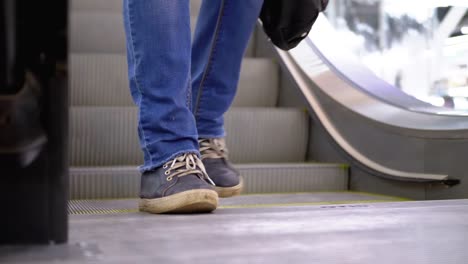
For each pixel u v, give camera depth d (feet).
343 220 3.67
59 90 2.71
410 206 4.42
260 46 9.91
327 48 8.73
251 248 2.77
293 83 8.52
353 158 7.23
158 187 4.19
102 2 11.02
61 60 2.69
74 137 7.30
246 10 4.83
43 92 2.69
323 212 4.04
